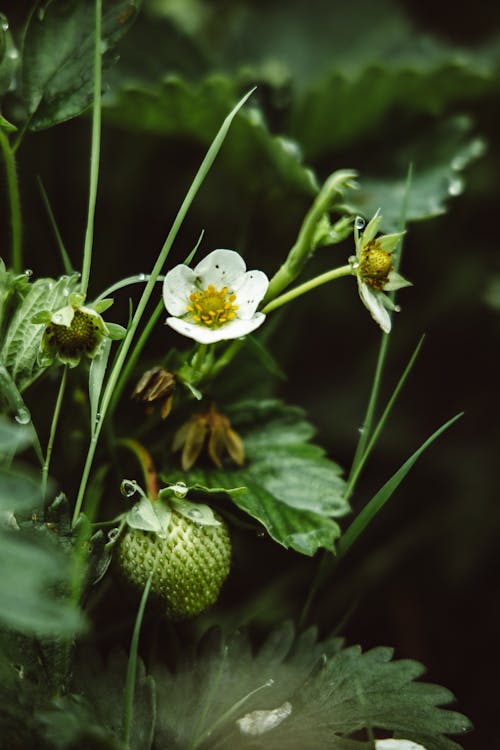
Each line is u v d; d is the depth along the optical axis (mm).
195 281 321
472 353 464
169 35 464
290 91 444
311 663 325
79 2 340
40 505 300
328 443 443
